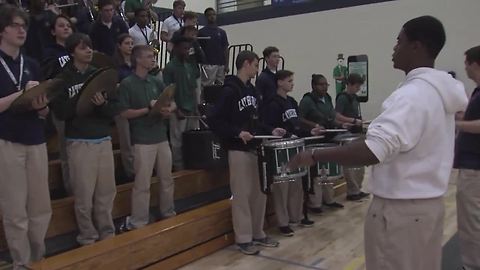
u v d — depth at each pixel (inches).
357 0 352.5
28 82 107.7
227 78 147.9
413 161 63.8
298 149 144.3
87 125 128.7
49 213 118.4
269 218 181.8
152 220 156.2
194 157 185.0
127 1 250.2
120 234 135.7
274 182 142.4
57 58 138.9
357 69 330.3
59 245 133.8
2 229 121.2
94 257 116.6
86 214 131.3
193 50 209.8
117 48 171.9
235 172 149.3
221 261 145.4
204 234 149.6
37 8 166.9
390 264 66.0
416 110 61.5
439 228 66.9
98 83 122.5
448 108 64.5
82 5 213.0
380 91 347.3
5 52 109.0
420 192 63.7
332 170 167.5
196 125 197.3
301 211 183.3
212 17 263.0
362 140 62.6
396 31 336.5
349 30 358.9
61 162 148.1
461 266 133.0
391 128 60.3
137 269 127.8
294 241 163.6
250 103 146.7
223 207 160.2
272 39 401.7
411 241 64.7
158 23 278.2
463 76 310.5
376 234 67.2
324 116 199.6
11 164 108.2
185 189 176.7
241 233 151.6
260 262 143.9
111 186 135.9
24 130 109.7
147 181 149.1
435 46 65.7
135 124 147.7
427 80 63.9
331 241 162.7
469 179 113.9
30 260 115.4
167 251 136.7
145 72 150.3
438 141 64.1
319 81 200.5
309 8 377.4
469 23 306.3
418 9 326.0
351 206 210.8
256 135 153.1
